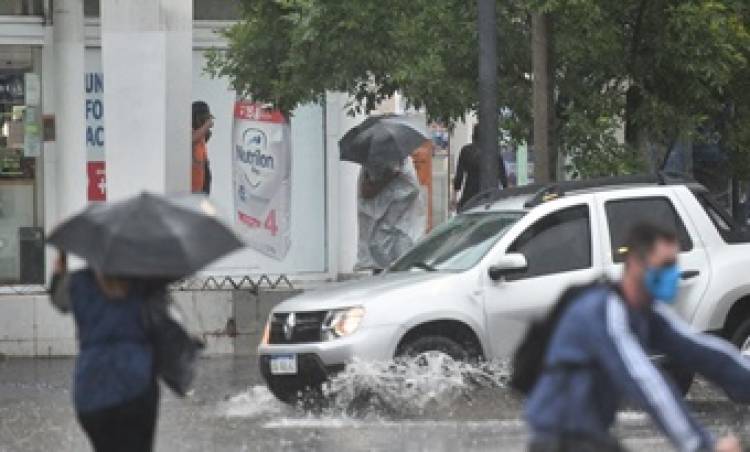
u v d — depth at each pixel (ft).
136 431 56.24
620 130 139.13
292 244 167.22
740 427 95.04
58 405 108.68
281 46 129.39
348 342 97.81
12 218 155.22
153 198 56.18
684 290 102.89
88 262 54.75
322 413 101.81
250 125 164.55
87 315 56.03
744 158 143.74
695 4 123.75
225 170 163.84
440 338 99.45
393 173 134.31
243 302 137.49
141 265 54.39
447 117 127.54
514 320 100.94
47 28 153.89
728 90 135.03
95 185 158.92
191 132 147.64
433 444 87.35
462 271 101.50
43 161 155.12
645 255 44.62
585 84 129.59
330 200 167.63
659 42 125.39
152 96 138.31
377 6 121.19
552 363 44.21
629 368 42.57
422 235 136.05
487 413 100.27
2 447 89.97
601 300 44.19
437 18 124.16
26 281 155.63
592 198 104.22
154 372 56.24
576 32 123.95
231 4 160.97
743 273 104.01
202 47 160.97
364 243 136.15
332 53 123.03
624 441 87.30
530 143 138.10
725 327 104.01
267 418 100.73
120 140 138.51
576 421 43.52
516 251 102.17
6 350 134.31
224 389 116.47
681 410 41.98
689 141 132.57
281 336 102.12
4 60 153.79
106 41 138.31
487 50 115.55
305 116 166.81
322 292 104.27
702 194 106.52
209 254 55.26
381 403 100.17
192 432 94.68
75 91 154.51
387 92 127.65
